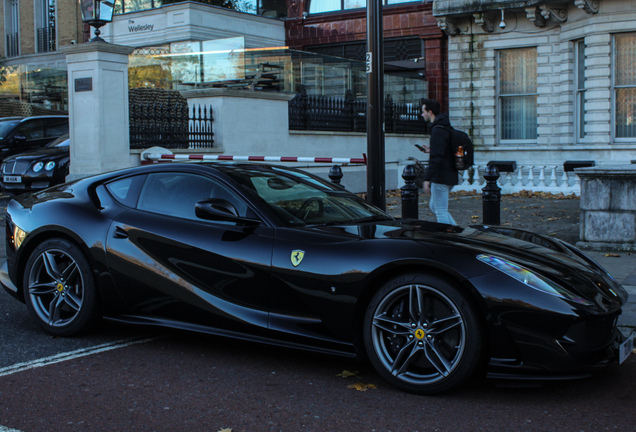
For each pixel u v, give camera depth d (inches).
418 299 144.3
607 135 657.6
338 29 890.1
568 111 695.1
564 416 133.8
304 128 620.1
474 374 141.1
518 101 743.1
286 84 689.6
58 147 552.4
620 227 307.1
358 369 163.8
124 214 183.5
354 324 150.9
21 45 1127.6
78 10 1027.9
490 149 751.1
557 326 135.6
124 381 155.3
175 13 829.2
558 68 704.4
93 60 470.6
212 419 133.0
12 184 518.3
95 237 182.5
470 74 761.6
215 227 170.9
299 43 920.9
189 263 169.9
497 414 134.7
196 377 157.8
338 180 330.3
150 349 180.4
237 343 186.1
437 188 307.3
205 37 835.4
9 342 187.0
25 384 153.6
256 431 127.3
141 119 502.6
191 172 182.4
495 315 137.1
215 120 540.1
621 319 196.2
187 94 553.0
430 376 143.5
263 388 150.5
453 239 155.8
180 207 178.9
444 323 142.9
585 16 655.8
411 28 831.7
